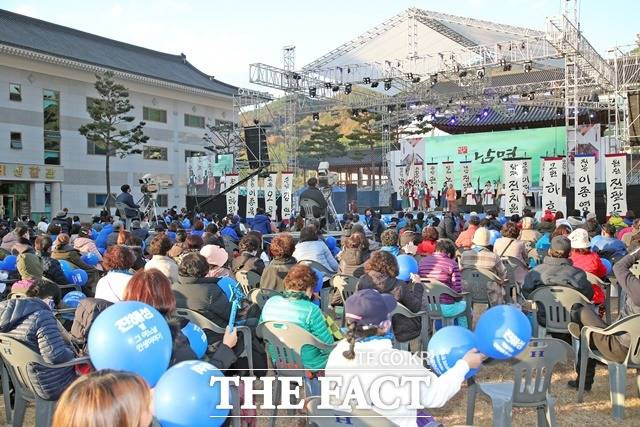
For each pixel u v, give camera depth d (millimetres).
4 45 25984
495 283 6051
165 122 35719
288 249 5223
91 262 7418
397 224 12773
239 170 26484
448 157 26328
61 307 4902
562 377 5055
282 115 25141
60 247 6699
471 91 23656
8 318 3422
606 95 23781
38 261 4492
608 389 4785
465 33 21734
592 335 4316
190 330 3193
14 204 28016
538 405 3408
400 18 21047
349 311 2605
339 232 11797
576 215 11977
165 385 2277
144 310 2557
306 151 40000
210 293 4031
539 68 24953
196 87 36031
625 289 4332
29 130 28406
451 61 19812
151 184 17766
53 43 31219
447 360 2865
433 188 25562
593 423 4090
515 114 28969
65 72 29703
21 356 3402
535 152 24672
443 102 25203
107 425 1351
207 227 8492
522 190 18438
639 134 18438
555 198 15727
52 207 29531
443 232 11523
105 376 1422
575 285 4828
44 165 28531
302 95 23641
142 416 1429
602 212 18594
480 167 25672
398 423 2477
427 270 5484
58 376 3461
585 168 15227
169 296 3035
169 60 40219
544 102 24578
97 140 27625
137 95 33844
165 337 2566
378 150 40281
